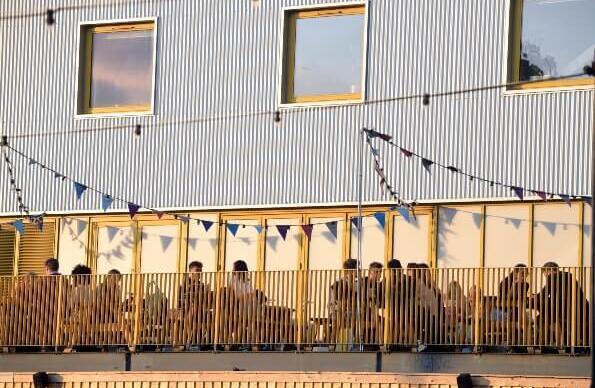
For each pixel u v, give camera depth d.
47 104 30.52
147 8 29.86
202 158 29.06
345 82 28.03
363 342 23.67
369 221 27.53
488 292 23.06
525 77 26.56
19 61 30.86
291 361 24.17
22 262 30.53
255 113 28.70
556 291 22.52
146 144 29.58
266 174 28.44
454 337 23.11
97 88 30.22
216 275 24.92
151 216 29.44
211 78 29.19
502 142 26.56
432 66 27.30
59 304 25.97
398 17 27.67
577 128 26.05
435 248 26.91
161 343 25.11
